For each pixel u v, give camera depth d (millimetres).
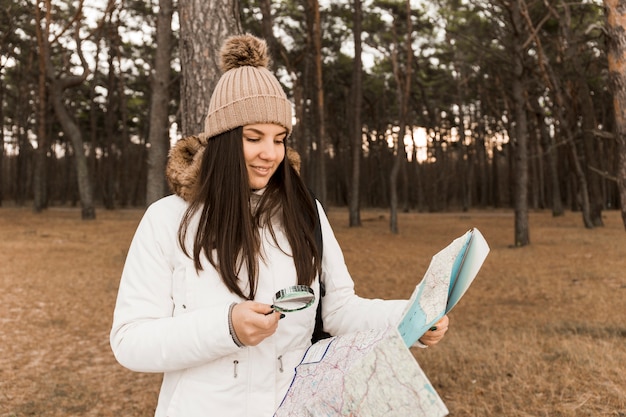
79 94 41000
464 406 4242
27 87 40000
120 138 51750
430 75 36531
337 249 1526
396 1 26750
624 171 5066
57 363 5758
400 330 1178
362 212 43562
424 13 26875
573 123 23406
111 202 41500
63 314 7859
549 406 4160
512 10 15656
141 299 1300
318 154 24062
